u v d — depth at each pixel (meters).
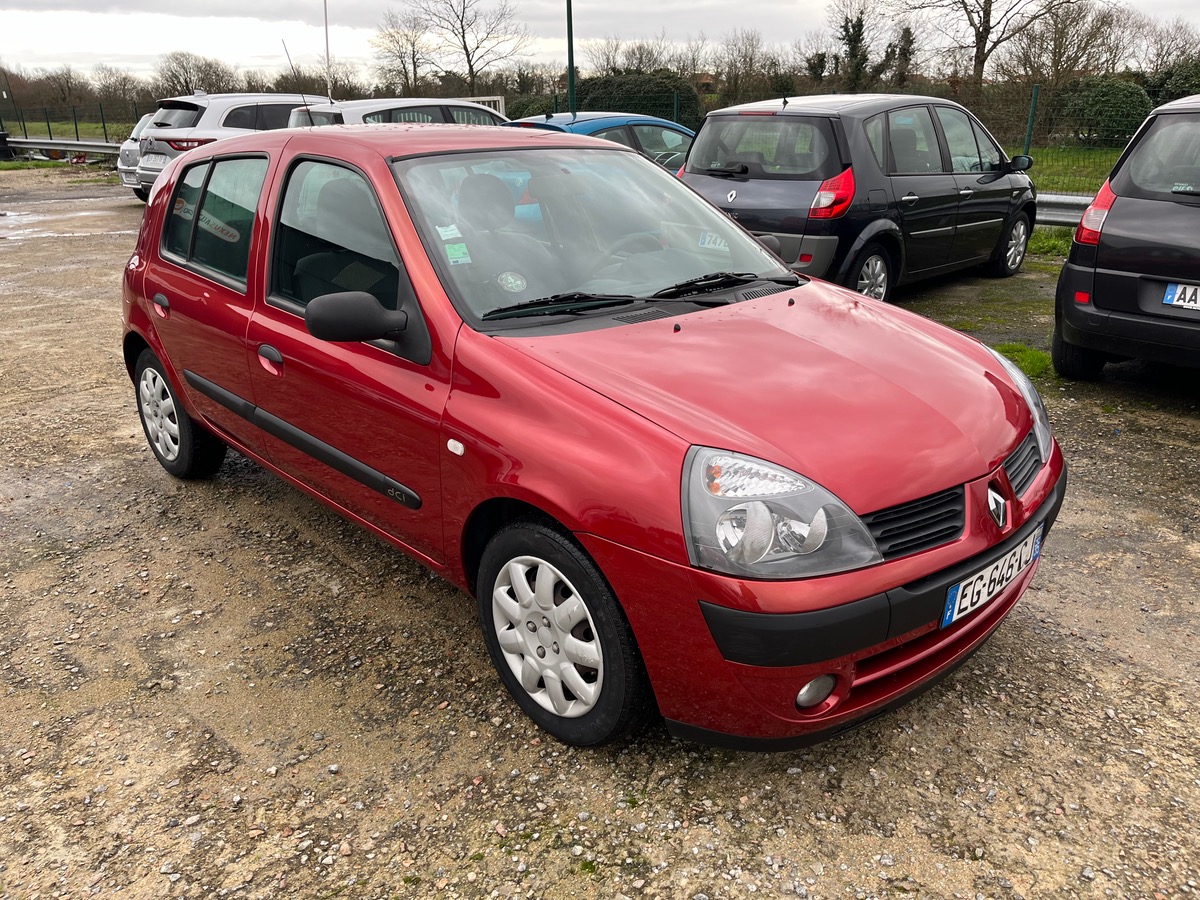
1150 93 18.69
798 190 6.52
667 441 2.19
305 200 3.23
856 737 2.58
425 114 11.55
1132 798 2.34
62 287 8.97
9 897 2.14
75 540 3.88
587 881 2.14
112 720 2.75
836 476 2.15
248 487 4.38
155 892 2.14
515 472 2.38
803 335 2.76
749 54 30.28
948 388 2.56
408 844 2.26
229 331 3.49
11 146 25.89
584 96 21.73
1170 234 4.62
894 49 27.86
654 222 3.31
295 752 2.59
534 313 2.73
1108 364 5.89
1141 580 3.35
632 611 2.20
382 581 3.51
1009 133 13.89
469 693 2.83
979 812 2.31
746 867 2.16
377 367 2.83
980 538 2.28
